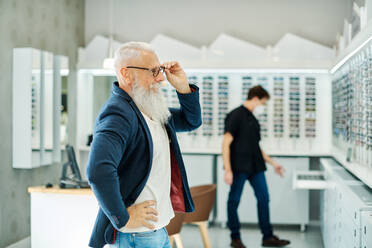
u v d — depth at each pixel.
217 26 6.22
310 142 6.07
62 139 5.64
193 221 3.93
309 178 4.88
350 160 4.00
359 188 3.09
